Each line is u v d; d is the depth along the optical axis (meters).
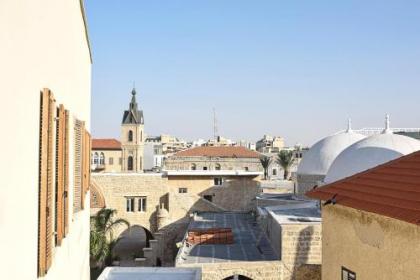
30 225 5.57
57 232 7.50
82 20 11.71
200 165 88.69
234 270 26.39
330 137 46.62
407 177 12.11
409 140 36.12
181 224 49.12
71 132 9.60
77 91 10.86
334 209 13.80
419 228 9.46
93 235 38.94
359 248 12.14
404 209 10.02
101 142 109.06
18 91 4.82
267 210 34.59
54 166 7.09
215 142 156.25
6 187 4.53
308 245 26.64
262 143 187.50
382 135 36.56
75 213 10.81
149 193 50.00
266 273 26.47
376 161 33.22
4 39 4.25
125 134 101.38
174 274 15.46
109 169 106.50
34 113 5.62
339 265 13.36
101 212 46.47
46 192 6.21
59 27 7.47
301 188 45.78
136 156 101.69
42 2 5.93
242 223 42.53
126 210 49.78
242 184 51.97
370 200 11.69
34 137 5.67
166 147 161.25
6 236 4.58
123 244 55.28
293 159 101.50
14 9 4.54
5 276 4.58
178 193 49.62
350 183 14.01
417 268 9.53
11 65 4.52
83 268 13.69
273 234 30.48
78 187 11.34
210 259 28.03
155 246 46.41
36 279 5.97
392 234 10.52
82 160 12.14
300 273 26.52
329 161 43.75
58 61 7.43
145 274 15.48
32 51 5.38
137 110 103.31
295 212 32.88
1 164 4.34
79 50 11.24
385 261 10.82
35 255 5.90
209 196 51.75
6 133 4.47
